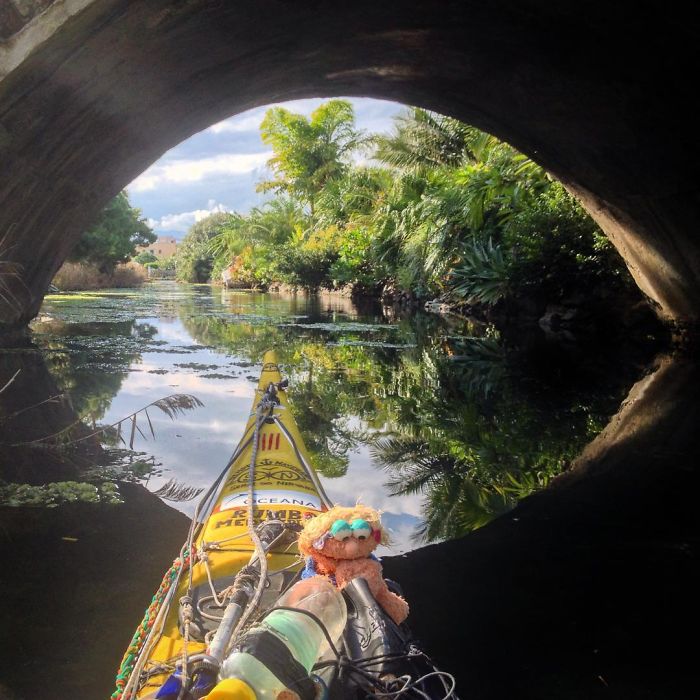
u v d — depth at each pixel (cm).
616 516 442
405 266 2172
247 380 861
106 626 294
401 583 348
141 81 707
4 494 451
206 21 648
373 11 778
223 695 147
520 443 622
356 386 880
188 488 468
